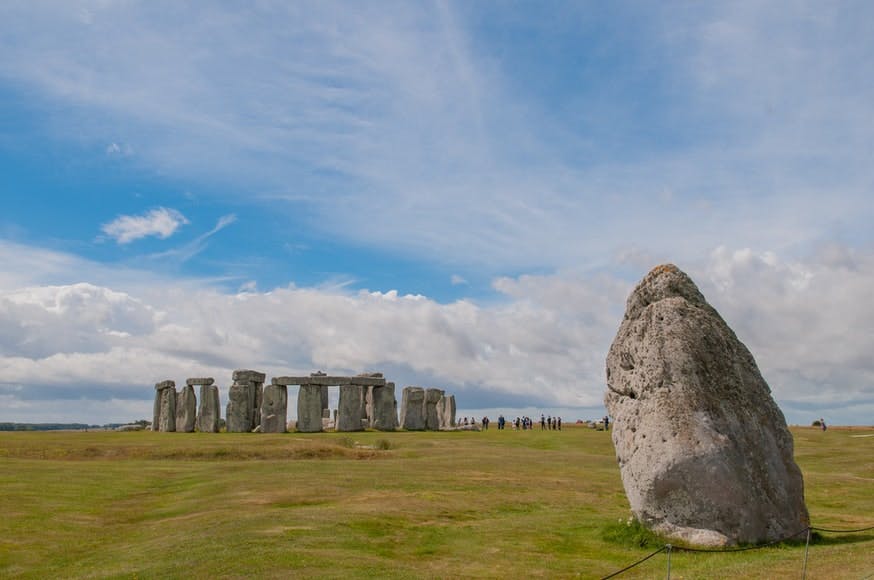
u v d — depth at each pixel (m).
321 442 51.41
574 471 38.69
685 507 20.17
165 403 79.75
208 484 32.38
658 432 20.58
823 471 41.19
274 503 27.45
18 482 31.86
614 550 20.28
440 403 90.06
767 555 18.45
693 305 22.12
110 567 18.50
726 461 19.98
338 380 76.88
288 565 17.75
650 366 21.33
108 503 28.44
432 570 18.17
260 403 79.06
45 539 22.20
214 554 18.92
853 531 22.14
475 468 38.97
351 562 18.28
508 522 24.39
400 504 26.98
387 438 62.16
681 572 17.44
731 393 20.94
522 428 92.06
